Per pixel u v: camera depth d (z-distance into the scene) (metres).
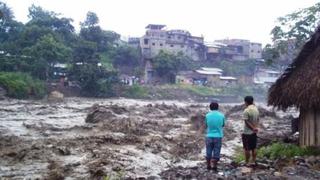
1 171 13.70
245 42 94.56
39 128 25.66
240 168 11.42
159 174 12.09
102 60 75.69
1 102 47.88
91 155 16.59
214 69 87.12
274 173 10.45
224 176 10.51
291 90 13.80
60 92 64.06
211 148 11.66
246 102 11.87
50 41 64.44
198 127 28.64
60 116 35.09
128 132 24.33
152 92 74.69
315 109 13.54
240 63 91.06
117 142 20.34
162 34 86.88
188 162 16.45
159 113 40.03
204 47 91.00
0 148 17.83
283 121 35.16
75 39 76.44
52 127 26.31
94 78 66.19
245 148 11.83
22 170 13.94
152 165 15.46
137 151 18.25
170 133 25.81
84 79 66.12
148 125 28.64
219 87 84.12
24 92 56.66
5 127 26.00
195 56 90.38
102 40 81.56
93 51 68.81
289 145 14.33
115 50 80.81
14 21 76.44
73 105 48.69
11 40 73.25
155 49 85.94
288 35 31.09
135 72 78.75
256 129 11.60
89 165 14.66
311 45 13.96
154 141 21.12
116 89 71.88
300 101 13.34
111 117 30.34
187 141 22.27
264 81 89.81
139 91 73.56
